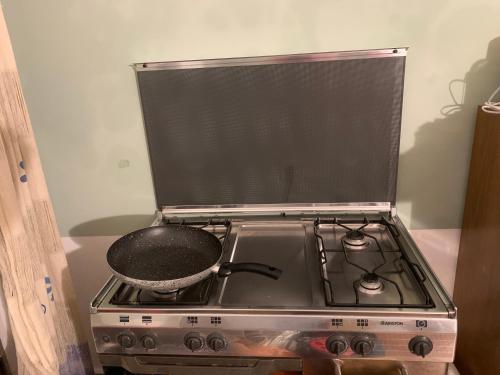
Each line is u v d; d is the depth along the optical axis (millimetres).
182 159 1572
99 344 1128
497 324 1383
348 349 1051
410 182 1548
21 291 1245
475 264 1498
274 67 1433
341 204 1568
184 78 1475
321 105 1457
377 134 1472
